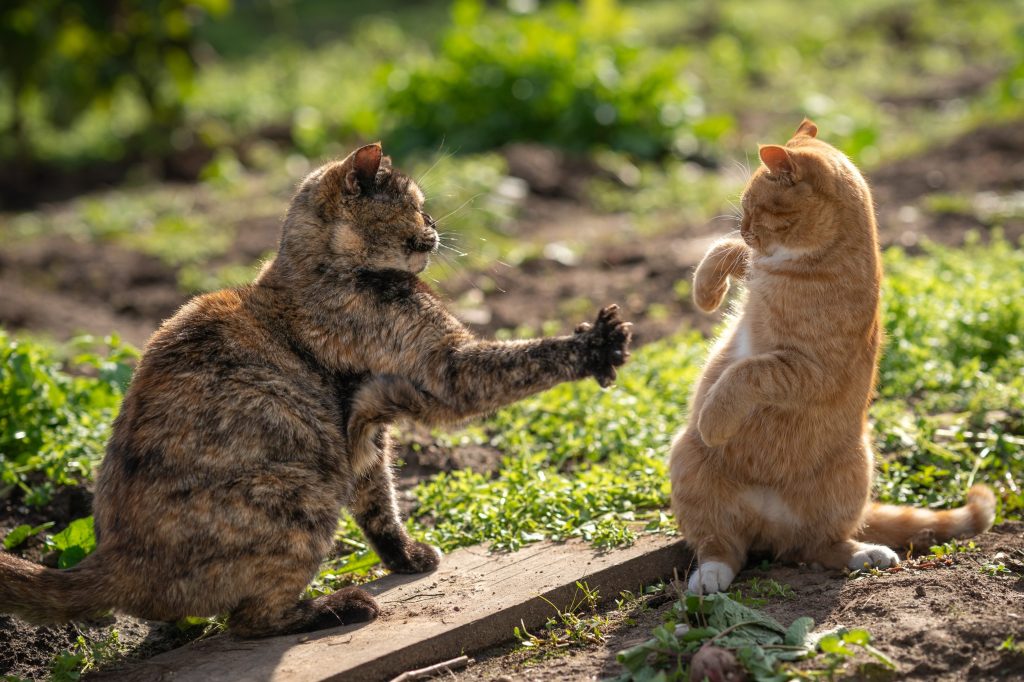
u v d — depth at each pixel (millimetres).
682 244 12727
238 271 12906
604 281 11781
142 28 18969
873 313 5758
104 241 14930
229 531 5480
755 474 5848
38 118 21266
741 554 5988
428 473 7895
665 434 7758
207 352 5797
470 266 12453
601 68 17516
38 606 5418
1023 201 12312
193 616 5633
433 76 17750
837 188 5566
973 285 9125
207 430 5578
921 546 6086
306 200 6324
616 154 17047
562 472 7738
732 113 20281
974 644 4777
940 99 20094
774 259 5715
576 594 5867
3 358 7828
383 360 6027
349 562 6672
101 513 5715
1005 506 6555
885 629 4980
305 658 5355
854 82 21922
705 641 4934
